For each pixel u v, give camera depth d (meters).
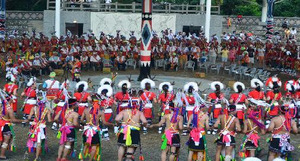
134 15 40.59
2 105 12.01
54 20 40.47
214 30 41.09
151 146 14.05
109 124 12.07
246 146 11.61
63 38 33.38
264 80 25.61
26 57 27.02
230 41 36.06
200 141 11.16
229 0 51.59
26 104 15.79
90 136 11.49
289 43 34.53
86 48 30.38
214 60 32.44
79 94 14.77
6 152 12.88
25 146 13.53
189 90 14.19
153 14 40.62
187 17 40.81
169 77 28.11
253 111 12.59
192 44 32.19
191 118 11.55
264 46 37.22
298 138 15.43
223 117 11.56
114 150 13.48
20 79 23.39
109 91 14.36
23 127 15.84
